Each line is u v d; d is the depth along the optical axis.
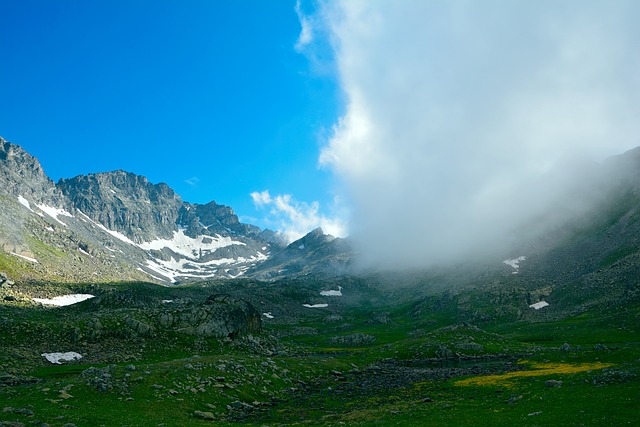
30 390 52.91
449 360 117.25
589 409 40.91
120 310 122.44
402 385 79.12
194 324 117.19
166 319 116.31
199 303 133.62
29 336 95.69
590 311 181.62
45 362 83.81
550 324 178.38
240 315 128.62
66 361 86.06
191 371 70.06
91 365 83.62
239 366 78.31
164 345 104.38
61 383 56.25
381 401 64.06
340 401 66.81
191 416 53.22
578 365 85.25
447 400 59.41
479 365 103.94
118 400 52.91
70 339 98.12
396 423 44.66
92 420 42.44
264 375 79.69
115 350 96.25
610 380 52.84
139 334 107.12
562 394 50.38
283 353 121.44
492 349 126.75
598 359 88.69
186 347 106.19
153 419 47.44
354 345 180.50
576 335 149.38
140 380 61.25
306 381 85.94
